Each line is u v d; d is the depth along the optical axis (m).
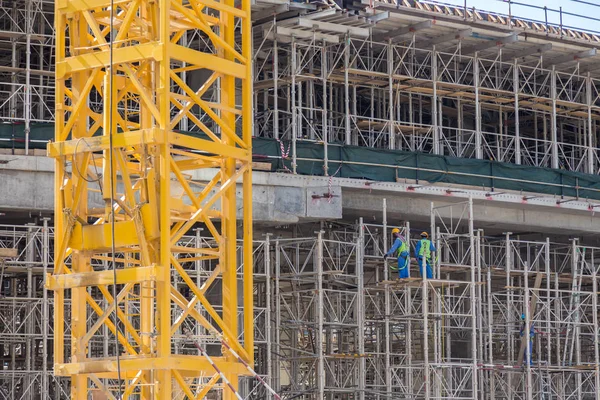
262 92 70.25
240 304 61.50
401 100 74.12
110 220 32.88
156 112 31.81
